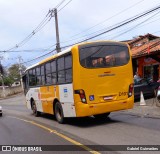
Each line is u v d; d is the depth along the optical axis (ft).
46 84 51.80
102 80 40.55
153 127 37.04
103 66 40.70
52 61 47.98
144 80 71.31
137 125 39.19
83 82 39.75
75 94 39.99
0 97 221.87
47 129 42.60
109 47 41.47
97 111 40.22
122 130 36.47
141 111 52.60
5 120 59.77
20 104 120.26
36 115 61.93
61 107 45.29
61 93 44.62
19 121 55.77
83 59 39.93
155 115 47.09
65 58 42.63
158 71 85.71
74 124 44.91
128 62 42.45
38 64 55.93
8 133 41.52
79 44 40.27
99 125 41.91
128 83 42.27
